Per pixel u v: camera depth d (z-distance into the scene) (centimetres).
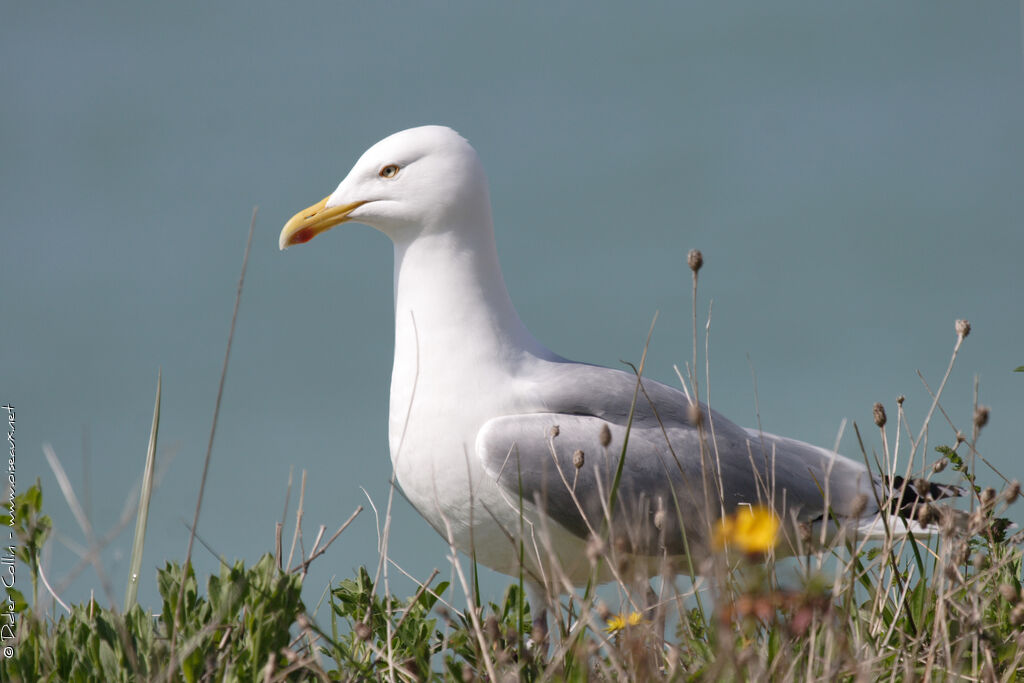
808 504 1007
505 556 998
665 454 974
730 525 679
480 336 991
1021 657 720
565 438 959
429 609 859
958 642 721
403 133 1030
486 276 1008
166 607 741
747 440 1022
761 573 638
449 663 762
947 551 725
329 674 744
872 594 794
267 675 657
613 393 992
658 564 974
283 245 1049
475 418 974
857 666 655
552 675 722
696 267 757
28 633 773
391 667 736
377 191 1020
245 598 715
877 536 970
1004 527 844
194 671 681
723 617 643
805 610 613
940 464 827
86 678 724
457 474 975
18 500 784
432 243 1005
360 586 836
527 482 949
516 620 920
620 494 954
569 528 957
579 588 1085
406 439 995
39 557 787
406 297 1016
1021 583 834
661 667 738
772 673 650
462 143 1018
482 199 1011
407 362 1003
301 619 707
